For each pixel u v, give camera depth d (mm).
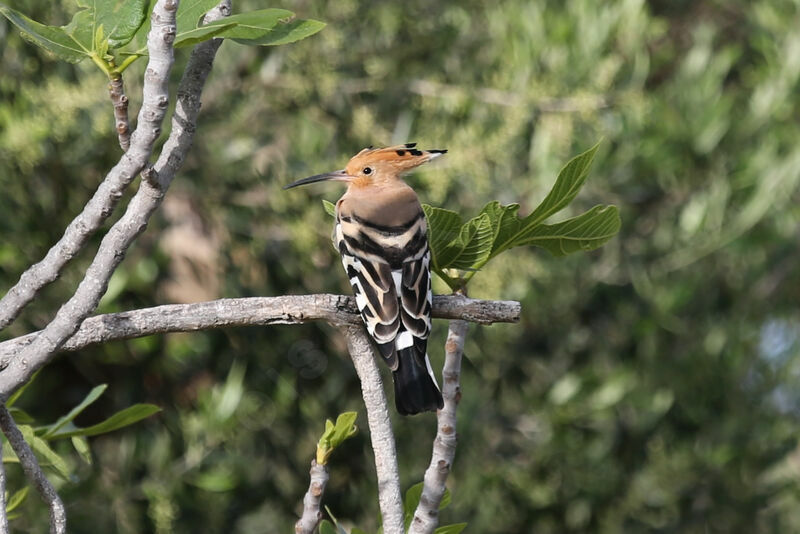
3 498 4055
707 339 13492
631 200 13195
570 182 4805
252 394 12133
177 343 11789
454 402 4496
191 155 11961
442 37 12867
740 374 13953
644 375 13391
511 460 13211
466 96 12188
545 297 12859
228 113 12148
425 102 12250
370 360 4723
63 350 4695
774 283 13945
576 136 12539
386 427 4586
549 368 13367
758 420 14164
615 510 13648
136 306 11789
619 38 12859
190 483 11617
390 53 12719
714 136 12656
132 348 11680
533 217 4898
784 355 14734
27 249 11180
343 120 12438
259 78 12156
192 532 11883
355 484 12711
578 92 11930
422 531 4449
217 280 12273
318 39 12070
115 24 4020
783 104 13258
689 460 13672
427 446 12688
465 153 11578
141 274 11570
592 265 13078
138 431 11727
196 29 4117
